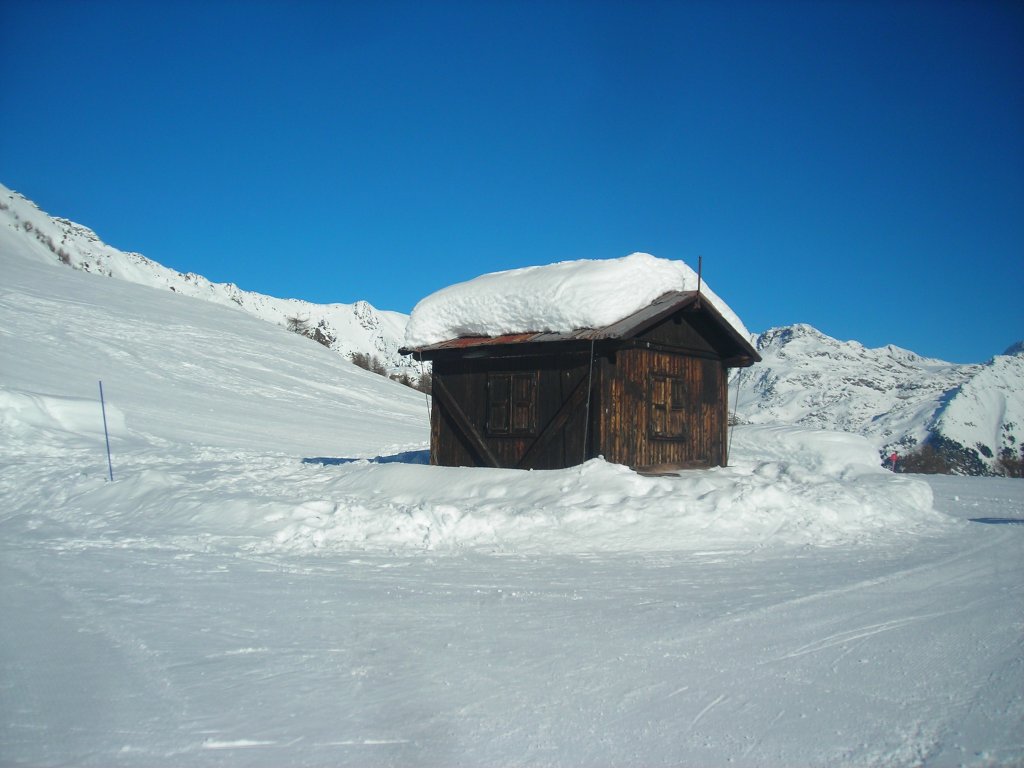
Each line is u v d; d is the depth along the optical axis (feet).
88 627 21.45
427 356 48.65
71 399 81.25
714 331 50.47
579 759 13.41
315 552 31.27
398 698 16.17
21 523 40.09
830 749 13.69
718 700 15.87
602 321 42.47
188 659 18.71
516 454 45.29
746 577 26.18
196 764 13.39
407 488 43.19
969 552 30.19
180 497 41.42
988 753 13.42
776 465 45.75
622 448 43.04
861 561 28.58
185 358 135.23
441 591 24.77
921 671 17.38
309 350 174.29
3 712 15.70
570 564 28.45
